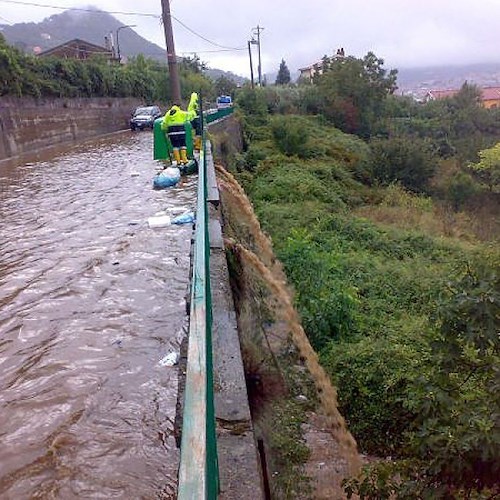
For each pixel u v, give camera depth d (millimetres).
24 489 3006
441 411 3689
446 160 33844
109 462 3211
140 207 9078
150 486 3041
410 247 14375
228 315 4523
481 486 3303
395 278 11039
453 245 14758
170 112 12289
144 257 6527
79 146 21781
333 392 7090
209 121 18109
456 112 49062
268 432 5012
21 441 3389
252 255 7594
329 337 8508
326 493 5039
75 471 3137
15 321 4965
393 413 6703
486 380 3625
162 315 5023
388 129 39188
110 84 32125
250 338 5695
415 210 21609
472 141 36406
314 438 5734
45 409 3689
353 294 9508
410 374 6633
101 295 5484
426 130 43656
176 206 8977
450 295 3805
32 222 8484
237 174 19938
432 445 3412
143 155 16766
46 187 11531
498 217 24375
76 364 4223
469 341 3402
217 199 8430
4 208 9609
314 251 11891
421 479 3580
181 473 1291
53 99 24219
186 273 5980
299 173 21672
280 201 18281
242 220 11648
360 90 38719
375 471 3896
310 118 36469
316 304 8859
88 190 10906
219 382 3582
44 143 22531
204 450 1370
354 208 21031
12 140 19609
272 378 5797
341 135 33281
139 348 4449
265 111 33406
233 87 55344
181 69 47188
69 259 6574
